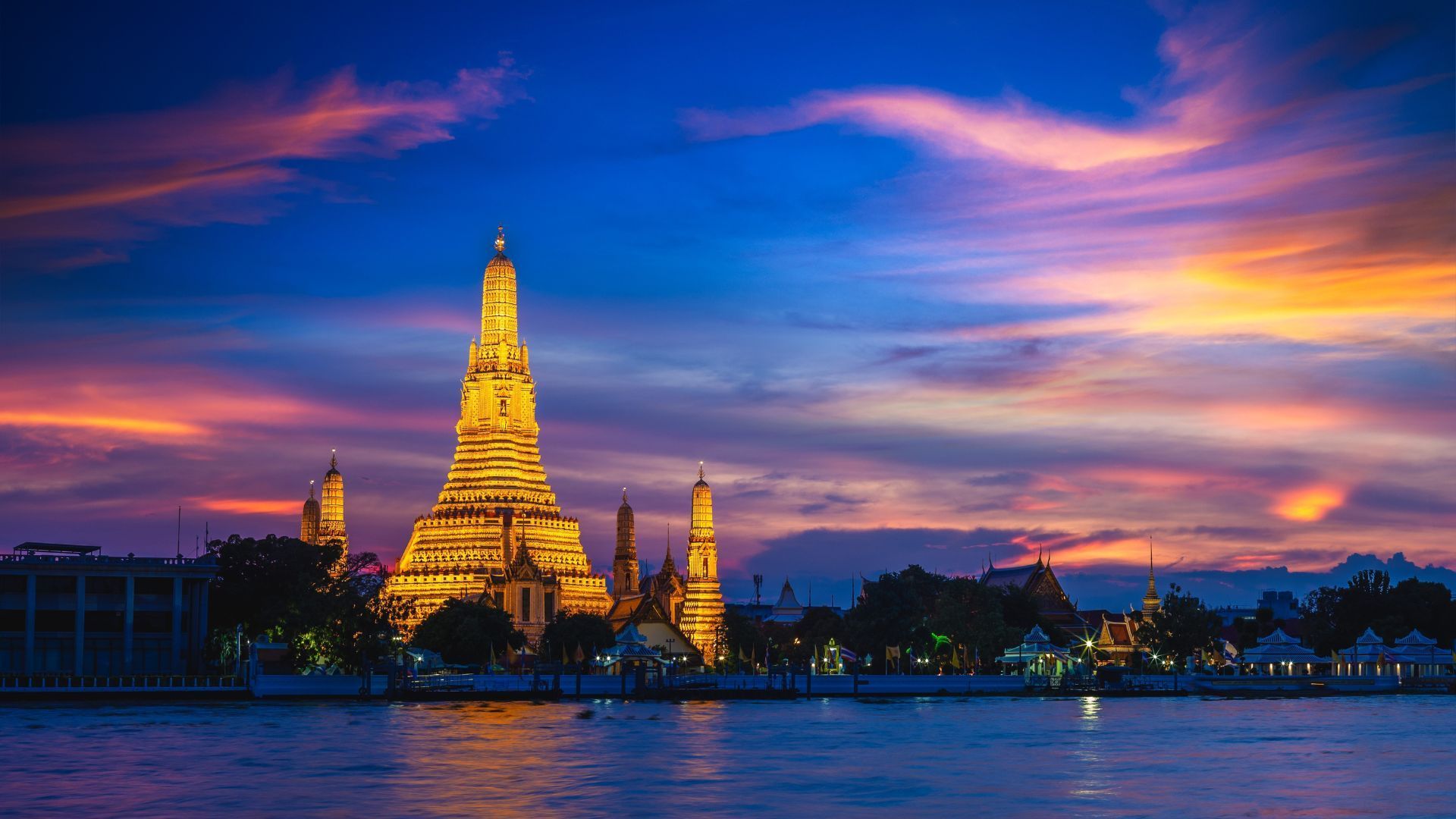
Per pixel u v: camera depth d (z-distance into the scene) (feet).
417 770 388.57
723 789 361.10
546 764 403.95
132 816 319.68
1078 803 343.26
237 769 387.55
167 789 353.10
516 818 318.65
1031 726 543.80
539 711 611.06
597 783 369.30
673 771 391.04
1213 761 424.05
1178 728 540.52
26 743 444.14
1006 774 392.06
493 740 463.83
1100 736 501.97
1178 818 325.42
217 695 644.69
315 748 434.30
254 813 323.37
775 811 329.52
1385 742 483.51
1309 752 450.71
